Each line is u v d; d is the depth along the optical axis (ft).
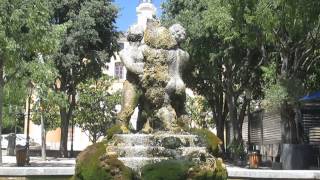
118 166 32.14
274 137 103.65
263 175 41.57
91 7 126.62
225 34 77.00
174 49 37.83
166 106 37.22
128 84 37.27
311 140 87.45
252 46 80.59
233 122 109.70
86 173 32.83
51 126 155.94
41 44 75.36
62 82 128.67
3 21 70.95
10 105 123.65
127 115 36.96
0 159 73.92
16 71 79.00
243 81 108.27
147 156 34.32
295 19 65.36
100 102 168.55
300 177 41.55
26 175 40.42
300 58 76.43
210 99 127.75
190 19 101.55
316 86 91.20
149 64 37.11
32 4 73.56
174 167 31.60
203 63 105.60
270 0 65.67
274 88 71.51
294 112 77.15
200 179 32.17
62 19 125.39
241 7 70.44
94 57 127.54
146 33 37.86
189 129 37.29
